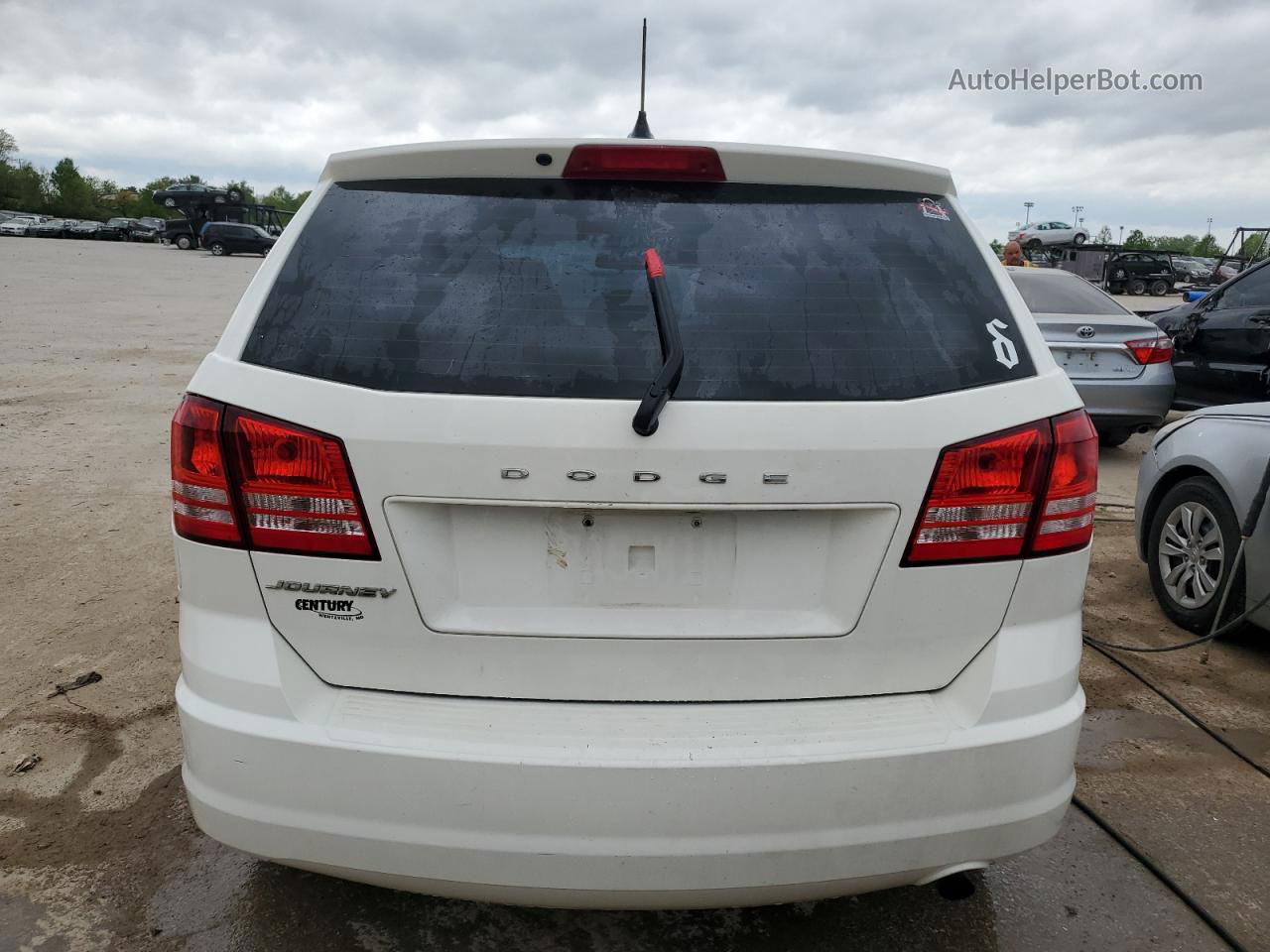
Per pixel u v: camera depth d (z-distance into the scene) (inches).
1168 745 132.4
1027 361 77.0
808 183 83.0
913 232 81.7
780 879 71.8
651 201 81.0
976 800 73.7
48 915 93.7
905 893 100.9
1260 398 283.4
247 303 76.3
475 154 81.1
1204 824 113.8
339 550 71.8
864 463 71.2
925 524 72.7
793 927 95.4
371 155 82.0
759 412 70.9
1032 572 75.5
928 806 72.7
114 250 1867.6
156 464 266.4
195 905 96.0
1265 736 135.3
